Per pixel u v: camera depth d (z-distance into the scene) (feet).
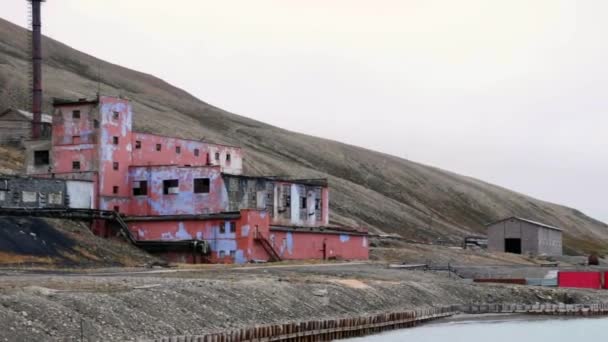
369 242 514.27
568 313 301.22
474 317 286.46
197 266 324.80
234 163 495.82
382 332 237.66
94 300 170.71
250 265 336.70
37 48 476.13
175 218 368.48
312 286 243.19
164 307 182.09
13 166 507.30
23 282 192.65
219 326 184.44
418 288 293.84
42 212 342.44
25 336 144.66
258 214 361.51
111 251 333.83
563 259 600.80
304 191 435.94
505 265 479.41
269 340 187.93
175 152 444.14
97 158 394.73
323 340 209.77
